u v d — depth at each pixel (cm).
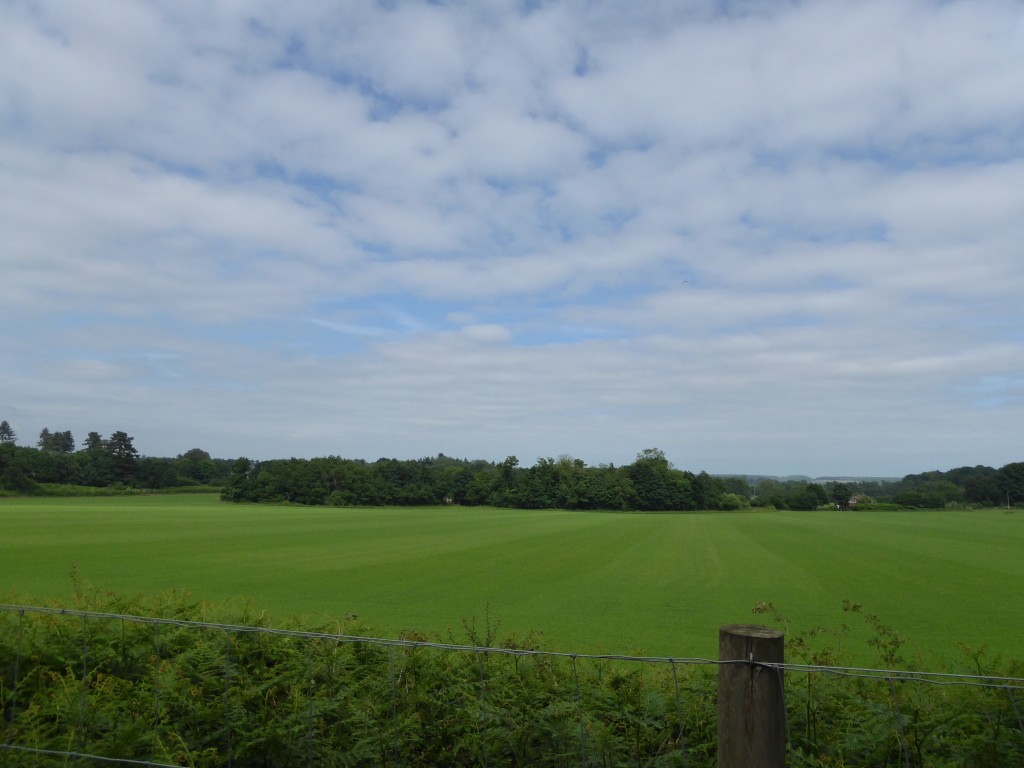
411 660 646
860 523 11400
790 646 796
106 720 586
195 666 662
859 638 2303
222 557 4872
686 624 2619
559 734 541
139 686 641
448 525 9925
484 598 3262
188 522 8675
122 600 936
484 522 10975
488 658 672
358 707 593
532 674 632
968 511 18688
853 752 539
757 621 2700
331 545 6156
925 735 529
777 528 9888
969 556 5556
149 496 19538
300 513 12688
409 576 4069
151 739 555
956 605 3134
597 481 19888
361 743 561
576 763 543
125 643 695
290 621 909
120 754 548
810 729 562
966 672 679
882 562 5100
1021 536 8050
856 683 614
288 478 19038
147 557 4694
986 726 520
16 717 607
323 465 19538
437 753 587
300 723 569
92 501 15238
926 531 9100
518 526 9925
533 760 555
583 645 2184
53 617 741
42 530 6619
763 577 4197
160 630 717
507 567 4653
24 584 3278
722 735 382
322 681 646
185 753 554
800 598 3341
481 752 563
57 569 3931
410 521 10894
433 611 2867
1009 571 4503
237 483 18950
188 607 934
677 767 525
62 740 562
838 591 3591
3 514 8975
